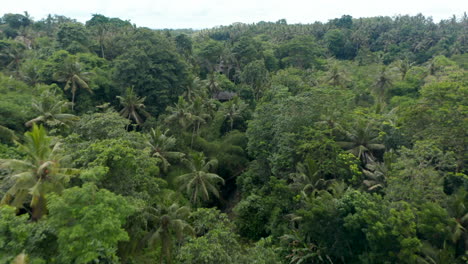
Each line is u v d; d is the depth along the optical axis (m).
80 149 20.38
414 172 19.75
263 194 30.81
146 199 19.72
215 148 40.19
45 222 12.92
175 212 19.53
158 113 44.81
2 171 19.97
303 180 26.11
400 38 93.19
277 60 71.88
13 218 11.86
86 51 51.41
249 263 15.58
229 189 39.50
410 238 16.20
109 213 12.48
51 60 41.31
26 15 86.38
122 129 23.92
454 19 108.38
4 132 24.81
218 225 17.14
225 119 45.91
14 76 44.47
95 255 11.23
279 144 29.97
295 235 23.53
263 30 113.69
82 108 39.91
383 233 16.94
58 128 30.25
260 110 35.09
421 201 18.67
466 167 22.48
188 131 43.34
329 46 92.75
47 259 12.12
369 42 96.75
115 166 17.59
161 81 44.66
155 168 27.38
